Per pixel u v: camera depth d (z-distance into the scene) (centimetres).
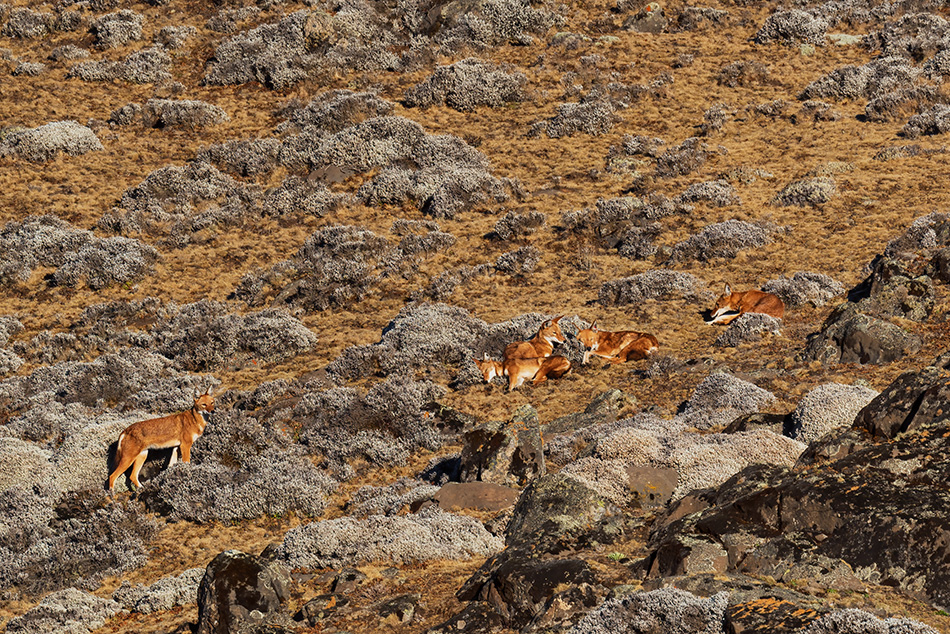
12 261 11712
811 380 6425
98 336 10169
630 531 4275
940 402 4088
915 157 11425
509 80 15062
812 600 3095
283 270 11106
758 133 13138
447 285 10331
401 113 14875
